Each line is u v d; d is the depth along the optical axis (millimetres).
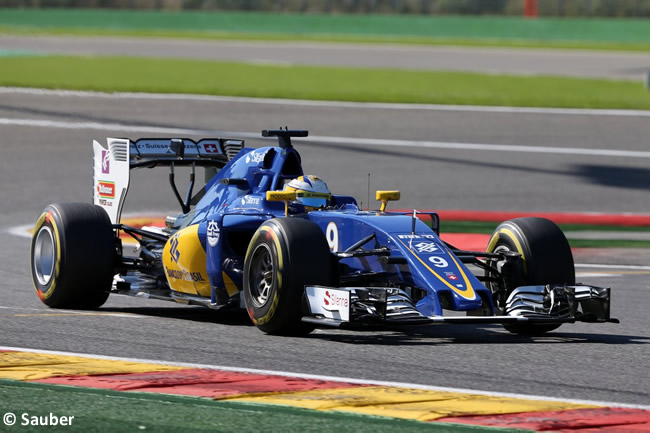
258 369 21766
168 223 32031
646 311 31766
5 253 43625
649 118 92312
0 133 78625
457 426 17328
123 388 19516
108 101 93250
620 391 20594
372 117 89750
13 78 106688
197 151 33562
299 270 24844
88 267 29531
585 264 43125
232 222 28359
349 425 17312
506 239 27828
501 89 112688
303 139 79312
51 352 23047
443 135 82938
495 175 69125
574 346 25562
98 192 33312
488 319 24484
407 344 25203
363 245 26969
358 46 181750
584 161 74750
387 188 64125
